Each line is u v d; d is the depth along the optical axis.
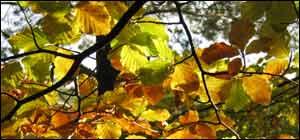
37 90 1.34
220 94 1.24
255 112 3.35
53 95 1.39
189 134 1.46
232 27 1.00
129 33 1.15
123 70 1.32
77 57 1.06
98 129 1.50
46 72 1.21
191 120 1.46
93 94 1.53
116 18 1.00
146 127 1.53
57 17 0.93
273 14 0.92
